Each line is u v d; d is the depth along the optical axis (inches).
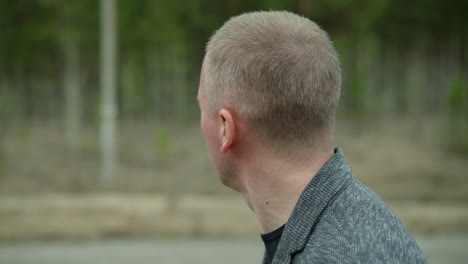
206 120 44.1
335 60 41.6
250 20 42.1
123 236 331.0
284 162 41.1
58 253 287.4
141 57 855.1
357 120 913.5
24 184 535.8
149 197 473.1
